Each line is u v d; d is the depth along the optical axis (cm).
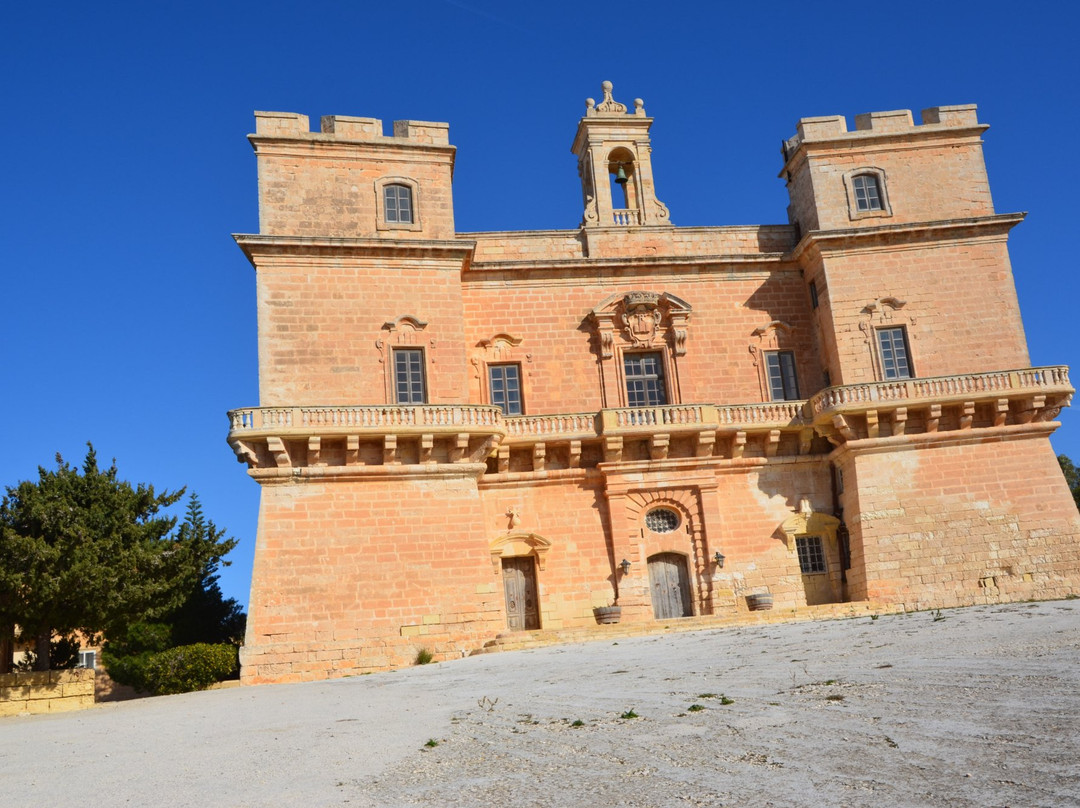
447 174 3788
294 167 3653
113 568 3136
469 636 3309
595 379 3822
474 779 1192
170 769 1476
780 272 4003
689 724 1387
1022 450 3644
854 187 3934
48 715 2855
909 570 3528
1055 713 1142
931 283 3812
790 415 3756
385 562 3331
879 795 909
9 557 3062
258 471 3316
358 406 3381
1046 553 3547
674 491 3709
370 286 3594
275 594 3238
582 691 1905
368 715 1938
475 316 3803
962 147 3975
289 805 1133
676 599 3662
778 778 1017
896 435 3638
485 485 3656
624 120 4106
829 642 2241
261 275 3512
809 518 3731
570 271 3884
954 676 1495
